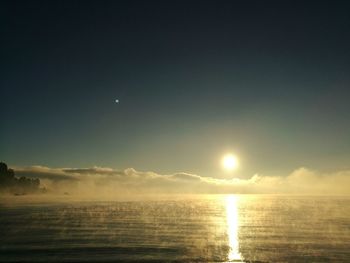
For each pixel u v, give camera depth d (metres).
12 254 69.56
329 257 68.19
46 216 152.50
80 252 71.81
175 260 66.00
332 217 150.38
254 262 65.31
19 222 128.25
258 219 143.88
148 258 67.12
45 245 79.44
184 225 122.25
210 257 68.75
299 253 71.56
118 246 78.56
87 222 128.62
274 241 86.81
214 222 132.50
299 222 131.75
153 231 104.94
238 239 89.88
